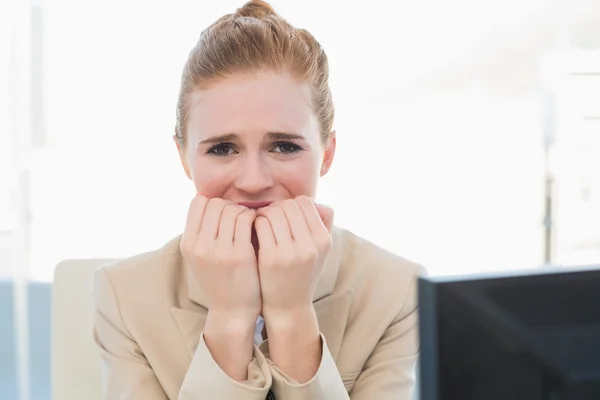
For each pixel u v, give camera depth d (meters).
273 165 0.98
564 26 2.84
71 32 2.81
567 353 0.40
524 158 2.92
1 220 2.83
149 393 1.03
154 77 2.83
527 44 2.85
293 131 0.97
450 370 0.39
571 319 0.40
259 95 0.94
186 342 1.06
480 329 0.39
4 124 2.80
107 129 2.87
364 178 2.93
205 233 0.93
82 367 1.19
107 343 1.09
